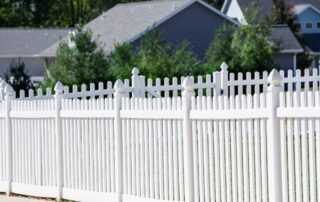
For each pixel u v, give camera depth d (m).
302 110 11.59
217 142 12.88
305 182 11.70
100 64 37.97
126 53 39.88
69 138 15.70
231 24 57.47
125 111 14.41
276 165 12.01
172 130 13.61
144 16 59.06
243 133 12.48
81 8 110.56
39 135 16.38
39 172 16.42
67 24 107.31
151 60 39.97
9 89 17.09
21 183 16.88
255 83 27.23
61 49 38.28
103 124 14.95
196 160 13.23
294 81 27.84
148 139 14.05
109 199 14.85
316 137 11.52
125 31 57.62
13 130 17.06
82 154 15.44
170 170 13.67
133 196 14.38
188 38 57.81
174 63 39.12
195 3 57.62
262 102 12.20
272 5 72.56
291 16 69.44
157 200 13.88
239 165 12.57
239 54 47.50
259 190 12.31
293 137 11.96
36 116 16.34
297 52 63.88
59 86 15.84
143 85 25.84
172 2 58.81
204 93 29.22
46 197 16.25
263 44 47.94
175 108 13.52
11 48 70.31
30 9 104.56
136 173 14.34
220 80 27.00
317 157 11.53
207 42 58.28
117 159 14.64
